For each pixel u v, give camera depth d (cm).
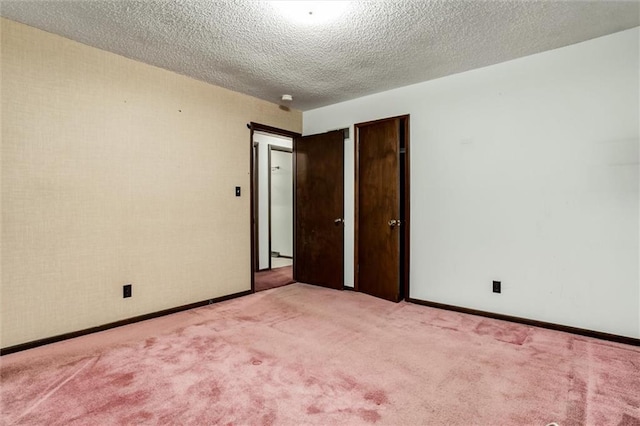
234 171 379
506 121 300
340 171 412
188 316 316
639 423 159
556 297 279
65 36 255
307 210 449
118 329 281
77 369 212
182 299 334
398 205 358
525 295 294
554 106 278
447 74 329
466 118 322
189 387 191
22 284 240
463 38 257
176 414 167
